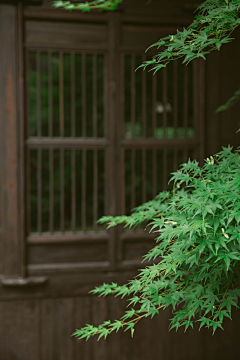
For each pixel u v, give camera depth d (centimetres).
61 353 349
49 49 343
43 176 537
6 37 331
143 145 357
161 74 488
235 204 129
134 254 360
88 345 353
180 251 143
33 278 342
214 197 137
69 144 350
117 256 354
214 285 152
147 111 500
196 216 139
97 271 354
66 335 350
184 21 355
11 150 338
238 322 367
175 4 352
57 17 339
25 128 344
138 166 491
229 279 155
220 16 134
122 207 357
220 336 366
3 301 341
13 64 334
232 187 139
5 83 334
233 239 135
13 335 343
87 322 352
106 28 350
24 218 341
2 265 340
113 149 353
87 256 355
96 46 348
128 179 495
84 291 351
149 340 358
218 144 369
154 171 359
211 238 132
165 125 361
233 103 368
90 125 546
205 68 362
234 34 365
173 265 143
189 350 363
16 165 339
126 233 357
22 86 336
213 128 368
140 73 494
